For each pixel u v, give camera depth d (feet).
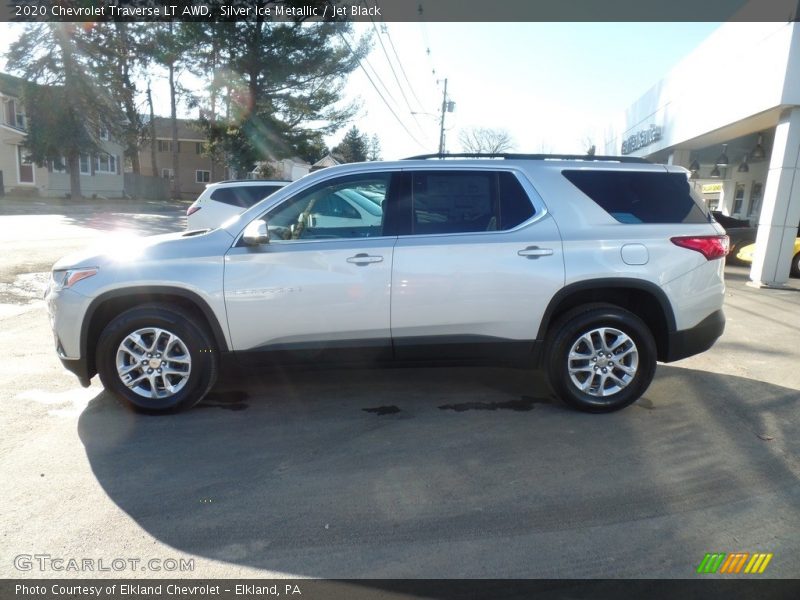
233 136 94.58
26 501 10.51
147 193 150.41
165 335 14.15
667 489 11.14
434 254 14.10
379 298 14.07
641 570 8.82
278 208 14.60
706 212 15.23
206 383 14.42
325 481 11.37
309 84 92.12
